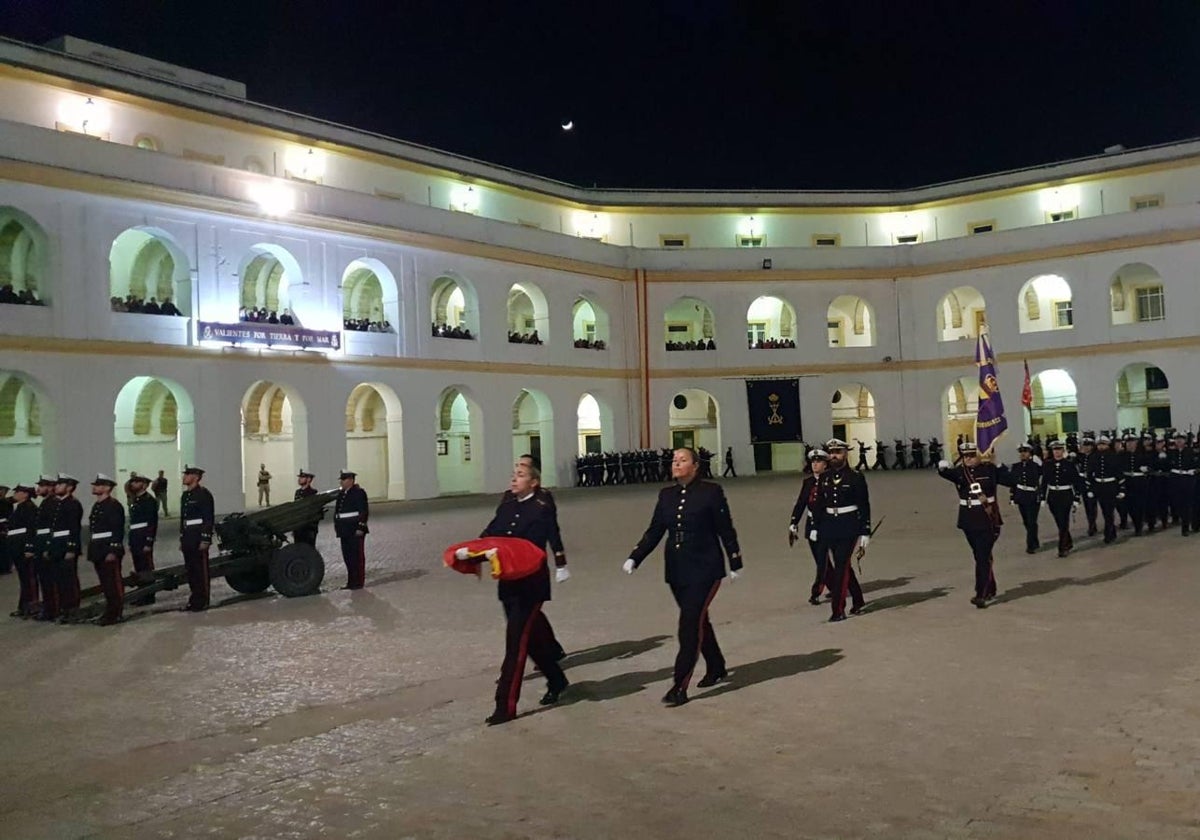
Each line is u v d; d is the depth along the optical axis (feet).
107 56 114.93
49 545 44.55
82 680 31.96
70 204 87.51
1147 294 143.74
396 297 116.06
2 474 99.91
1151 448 63.00
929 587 42.93
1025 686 26.14
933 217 163.32
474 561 24.88
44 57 102.17
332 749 23.34
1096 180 151.43
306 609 44.27
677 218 159.94
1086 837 16.70
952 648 30.96
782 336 163.32
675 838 17.29
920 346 149.59
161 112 110.83
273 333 101.55
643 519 80.89
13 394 100.83
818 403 149.59
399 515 95.09
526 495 28.25
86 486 87.40
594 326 159.43
